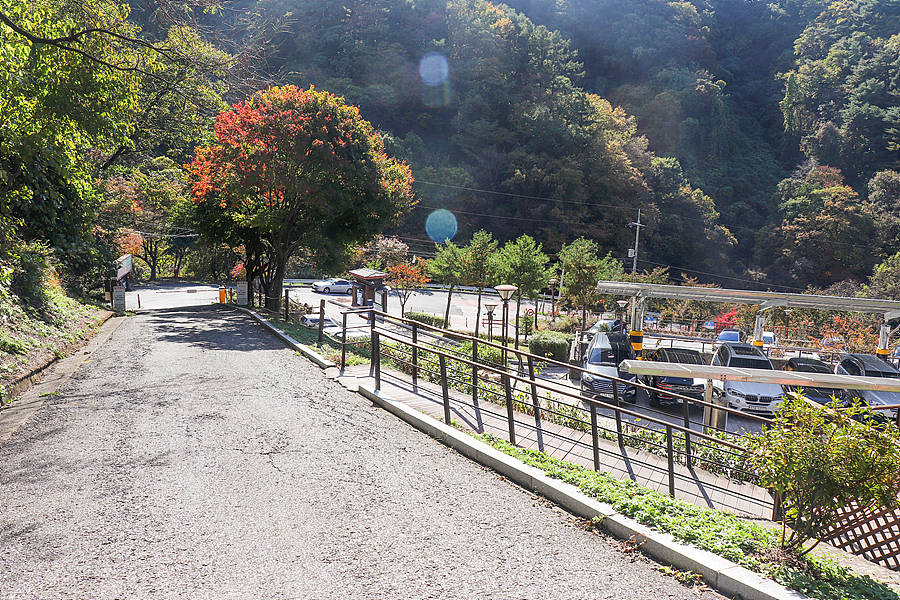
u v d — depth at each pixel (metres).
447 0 109.94
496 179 87.94
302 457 6.60
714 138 115.94
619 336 18.97
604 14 142.62
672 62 127.50
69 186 19.59
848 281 61.44
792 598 3.80
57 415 7.88
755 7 169.25
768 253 89.31
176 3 11.54
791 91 122.94
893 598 4.01
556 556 4.52
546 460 6.63
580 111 97.38
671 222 88.88
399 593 3.91
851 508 4.77
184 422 7.73
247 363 11.95
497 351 17.14
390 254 51.94
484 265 35.75
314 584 4.00
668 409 15.95
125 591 3.87
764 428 5.44
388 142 83.81
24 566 4.15
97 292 25.02
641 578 4.23
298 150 21.77
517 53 109.94
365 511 5.24
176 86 12.68
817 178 92.81
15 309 11.88
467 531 4.91
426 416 8.15
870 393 14.70
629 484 6.04
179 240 68.25
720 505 6.82
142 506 5.20
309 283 58.88
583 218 84.12
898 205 82.81
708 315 39.62
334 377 10.80
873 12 132.25
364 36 100.31
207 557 4.34
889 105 106.56
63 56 11.38
